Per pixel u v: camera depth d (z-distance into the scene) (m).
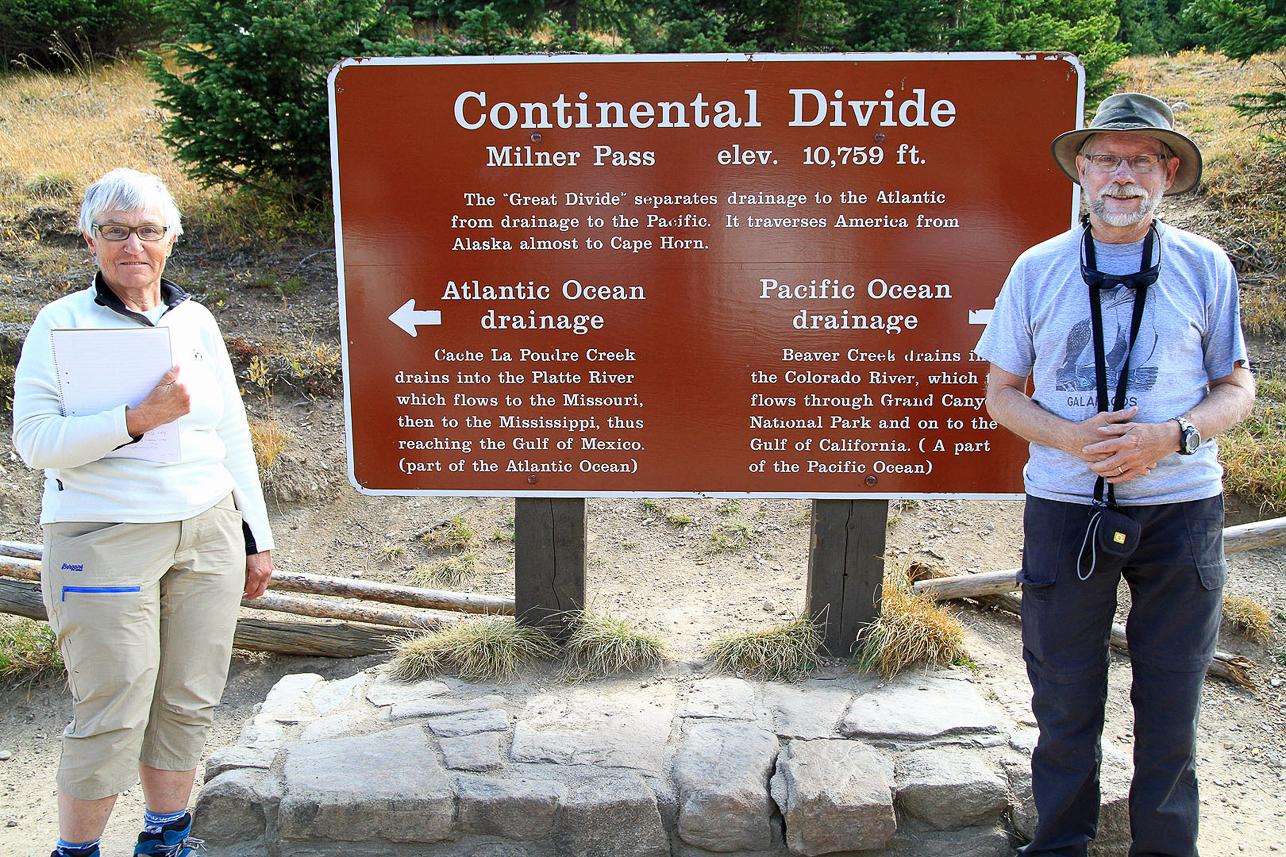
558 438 3.55
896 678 3.47
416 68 3.35
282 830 2.79
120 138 9.12
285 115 6.88
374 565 5.14
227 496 2.70
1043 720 2.50
